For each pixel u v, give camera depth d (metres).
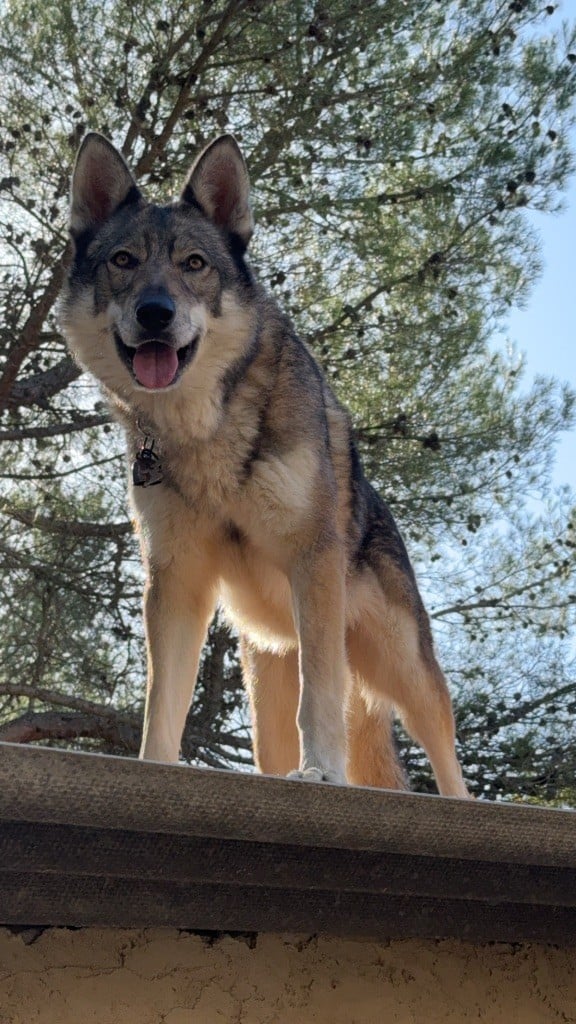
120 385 3.73
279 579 3.74
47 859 1.71
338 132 6.45
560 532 7.79
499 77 6.83
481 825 1.90
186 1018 1.98
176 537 3.64
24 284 6.64
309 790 1.75
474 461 7.32
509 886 2.13
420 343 6.97
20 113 6.59
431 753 4.17
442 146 6.86
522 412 7.50
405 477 7.04
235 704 7.20
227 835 1.73
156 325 3.49
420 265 6.89
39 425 7.12
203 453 3.53
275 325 3.84
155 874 1.80
